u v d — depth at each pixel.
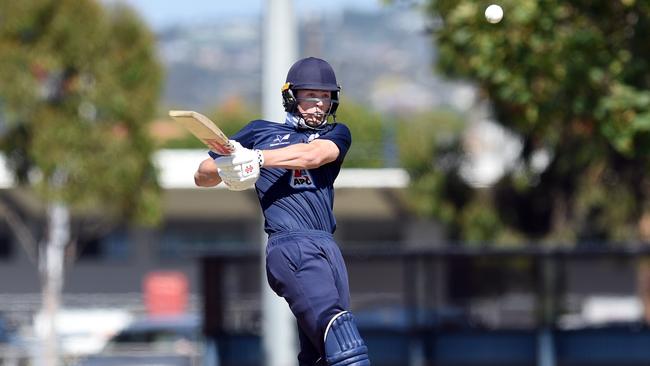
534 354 69.88
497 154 127.62
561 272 70.25
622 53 51.75
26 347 97.62
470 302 70.75
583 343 69.75
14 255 157.62
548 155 100.12
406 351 70.50
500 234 107.62
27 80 104.25
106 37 107.25
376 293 71.31
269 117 57.50
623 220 101.19
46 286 117.44
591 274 97.25
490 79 55.25
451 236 154.25
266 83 57.69
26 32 105.56
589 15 52.19
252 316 71.44
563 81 51.72
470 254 70.19
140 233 161.25
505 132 100.12
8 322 109.38
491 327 70.38
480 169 124.44
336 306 23.84
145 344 97.88
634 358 69.25
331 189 24.83
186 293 159.00
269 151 23.44
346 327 23.72
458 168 112.75
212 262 71.88
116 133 109.50
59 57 105.38
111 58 108.31
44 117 105.81
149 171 112.31
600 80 51.66
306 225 24.42
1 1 104.31
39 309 122.69
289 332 59.06
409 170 115.31
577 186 102.00
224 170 22.97
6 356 91.06
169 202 151.50
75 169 106.25
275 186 24.56
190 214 160.12
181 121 21.31
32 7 104.25
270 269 24.34
